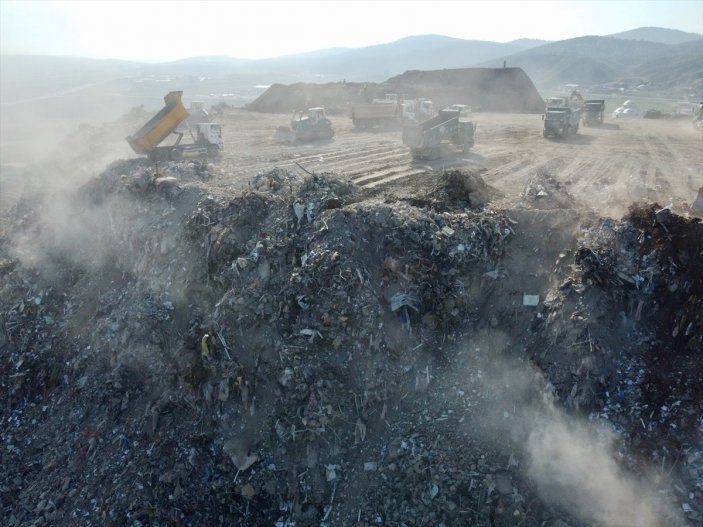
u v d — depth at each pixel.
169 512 10.52
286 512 10.33
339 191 15.52
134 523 10.45
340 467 10.66
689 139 29.75
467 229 13.30
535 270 12.48
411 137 23.50
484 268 12.86
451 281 12.58
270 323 12.12
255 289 12.59
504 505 9.52
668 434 9.45
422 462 10.35
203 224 14.54
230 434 11.23
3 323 15.69
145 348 13.30
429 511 9.73
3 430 13.49
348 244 12.85
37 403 13.95
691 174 20.48
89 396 13.20
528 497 9.58
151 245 15.23
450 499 9.77
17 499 11.96
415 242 13.12
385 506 10.02
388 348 11.57
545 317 11.41
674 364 10.30
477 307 12.48
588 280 11.20
